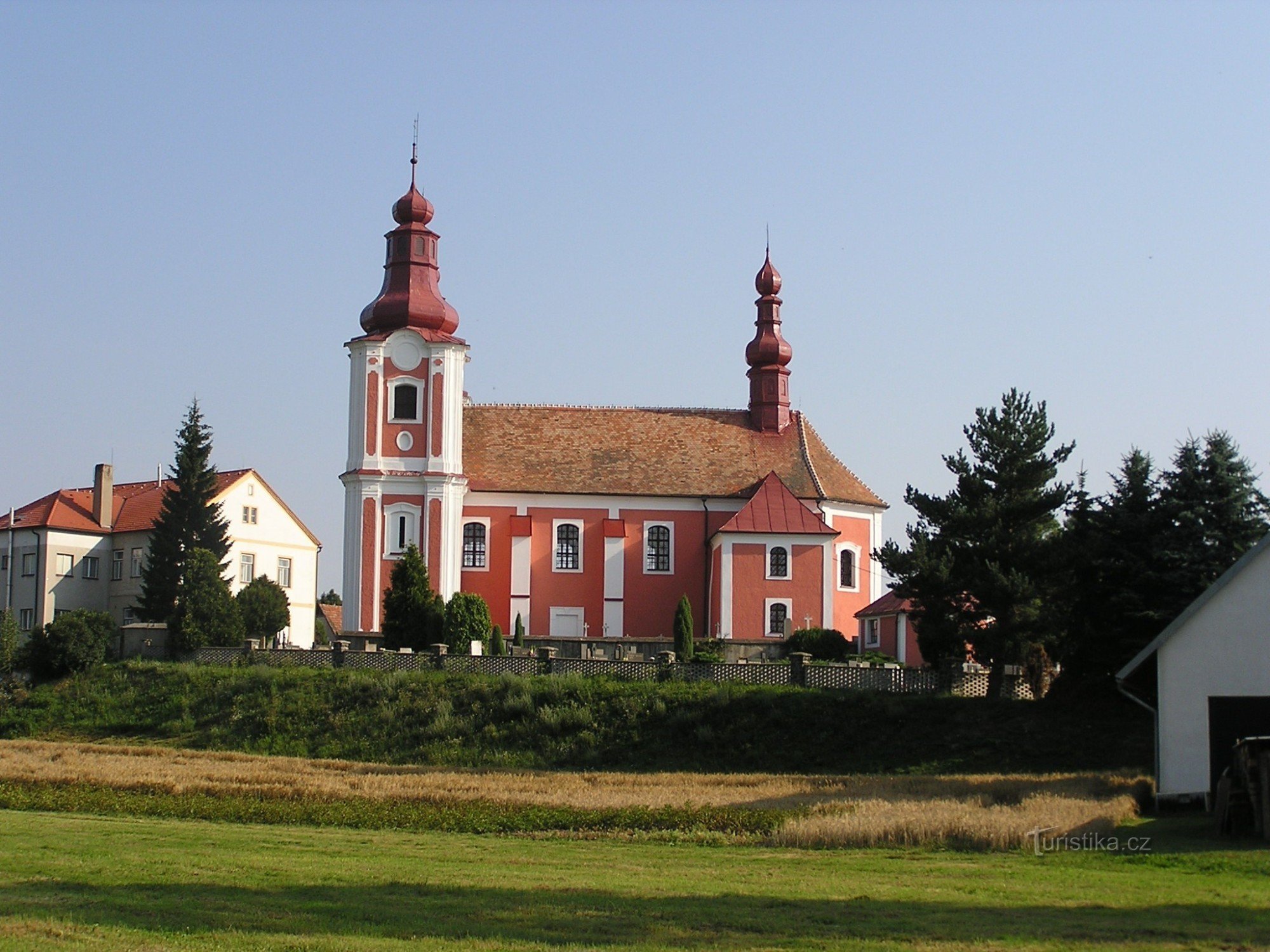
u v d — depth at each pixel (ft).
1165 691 123.75
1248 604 121.49
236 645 224.94
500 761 179.93
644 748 180.96
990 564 179.52
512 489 266.57
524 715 189.06
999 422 189.57
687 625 230.07
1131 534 177.99
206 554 232.32
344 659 212.84
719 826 108.68
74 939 63.77
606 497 268.21
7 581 302.86
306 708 196.95
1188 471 176.14
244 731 193.98
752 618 253.03
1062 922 71.05
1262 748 102.47
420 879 81.97
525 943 64.90
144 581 276.62
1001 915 72.64
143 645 226.99
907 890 80.18
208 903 73.26
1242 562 121.60
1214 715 121.49
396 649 225.15
